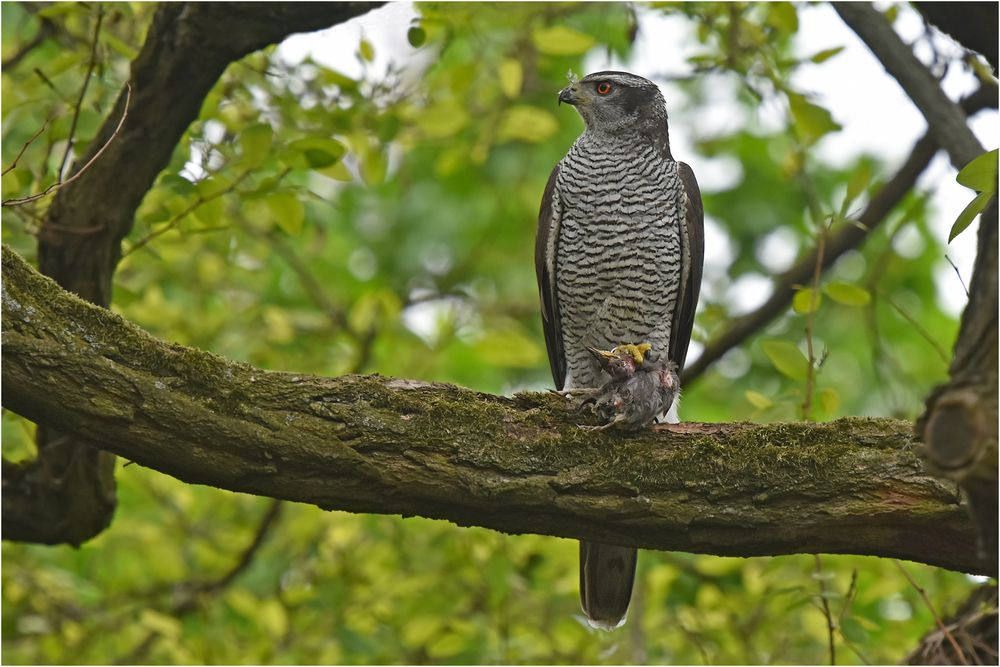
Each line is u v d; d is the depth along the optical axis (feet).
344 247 52.85
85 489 30.01
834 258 38.60
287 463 20.17
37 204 29.76
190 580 40.09
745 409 44.24
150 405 19.49
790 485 20.79
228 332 38.65
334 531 37.70
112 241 28.55
